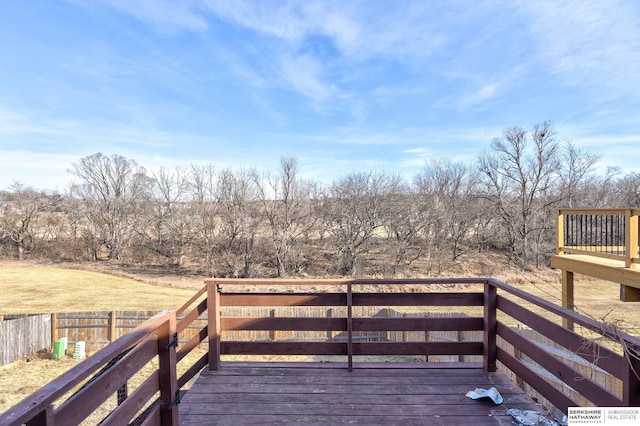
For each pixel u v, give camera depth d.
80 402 1.14
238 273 22.34
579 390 1.86
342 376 2.88
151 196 26.41
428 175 23.62
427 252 22.39
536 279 16.66
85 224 27.59
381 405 2.40
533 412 2.27
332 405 2.41
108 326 9.84
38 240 27.84
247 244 22.64
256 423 2.19
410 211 22.58
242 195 23.20
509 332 2.71
